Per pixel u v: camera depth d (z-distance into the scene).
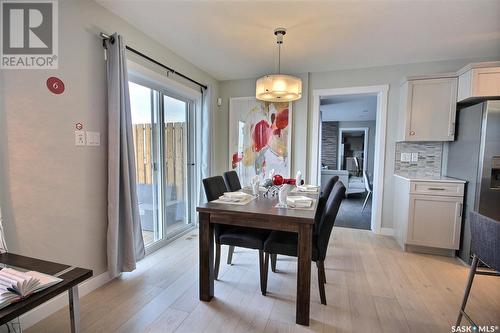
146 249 2.86
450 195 2.79
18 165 1.61
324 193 2.50
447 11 2.14
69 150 1.90
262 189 2.79
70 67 1.89
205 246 1.95
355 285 2.23
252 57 3.27
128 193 2.26
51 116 1.78
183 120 3.67
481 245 1.47
